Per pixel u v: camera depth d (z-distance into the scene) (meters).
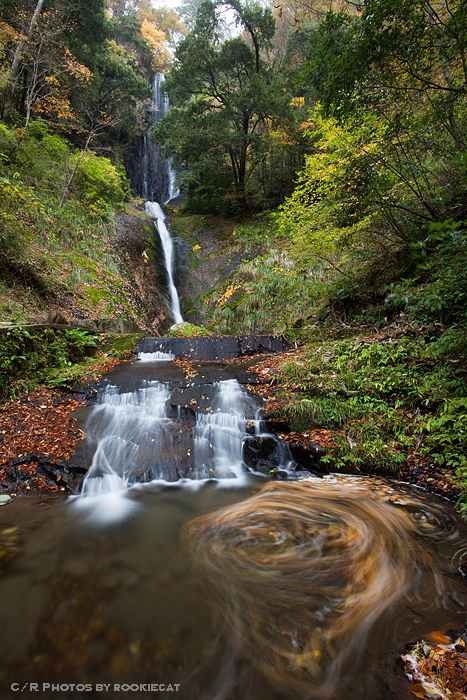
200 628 2.03
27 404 5.10
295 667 1.80
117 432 4.62
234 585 2.37
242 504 3.46
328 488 3.73
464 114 5.29
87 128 18.72
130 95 22.34
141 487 3.85
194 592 2.30
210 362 7.00
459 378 4.05
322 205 7.39
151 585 2.36
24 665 1.82
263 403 5.05
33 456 4.00
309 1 12.23
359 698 1.63
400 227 6.36
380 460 3.94
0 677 1.77
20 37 13.39
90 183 16.25
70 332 7.11
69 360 6.85
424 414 4.19
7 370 5.25
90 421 4.83
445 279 3.67
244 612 2.14
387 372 4.80
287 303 10.83
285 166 19.92
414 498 3.41
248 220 19.05
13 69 13.36
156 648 1.91
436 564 2.51
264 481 4.00
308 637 1.96
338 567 2.53
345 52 4.60
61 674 1.78
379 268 7.31
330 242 8.45
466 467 3.39
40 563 2.57
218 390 5.50
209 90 18.69
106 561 2.61
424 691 1.62
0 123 12.24
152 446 4.43
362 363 5.23
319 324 8.27
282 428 4.63
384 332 5.86
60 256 11.30
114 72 20.94
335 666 1.79
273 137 16.88
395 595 2.24
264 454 4.36
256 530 2.99
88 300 10.37
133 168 26.39
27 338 5.81
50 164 14.22
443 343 4.00
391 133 5.41
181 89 18.25
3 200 9.22
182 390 5.54
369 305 7.18
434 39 4.17
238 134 16.98
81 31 18.06
